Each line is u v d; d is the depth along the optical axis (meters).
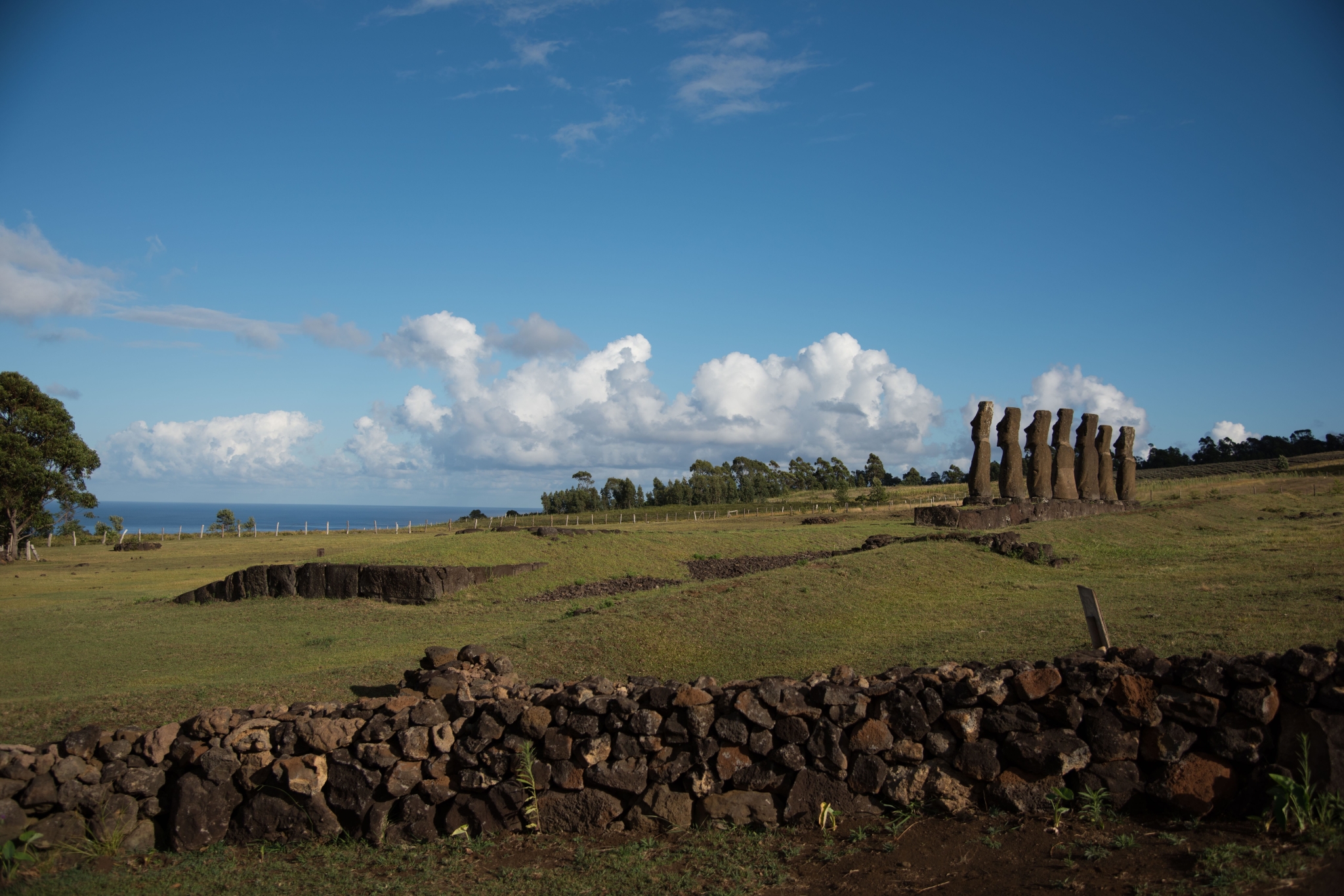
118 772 7.44
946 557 20.48
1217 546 22.78
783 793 6.91
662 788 7.05
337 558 24.48
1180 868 5.15
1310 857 5.00
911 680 6.88
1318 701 5.80
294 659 15.06
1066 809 6.12
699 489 90.12
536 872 6.25
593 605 18.20
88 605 23.58
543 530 27.30
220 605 22.48
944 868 5.63
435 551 24.62
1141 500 42.34
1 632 18.80
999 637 11.84
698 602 15.80
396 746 7.44
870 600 16.50
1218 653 6.40
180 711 9.72
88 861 7.03
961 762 6.52
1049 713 6.48
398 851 7.04
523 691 7.78
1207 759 6.02
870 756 6.74
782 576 18.02
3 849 6.66
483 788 7.33
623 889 5.80
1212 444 114.25
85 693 11.28
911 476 116.69
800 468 111.56
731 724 7.03
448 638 16.78
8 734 9.17
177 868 6.80
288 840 7.34
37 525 49.94
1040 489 34.53
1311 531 24.06
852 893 5.45
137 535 67.44
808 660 11.66
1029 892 5.13
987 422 33.81
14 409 48.91
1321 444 108.38
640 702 7.33
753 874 5.87
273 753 7.54
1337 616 10.58
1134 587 15.57
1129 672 6.37
